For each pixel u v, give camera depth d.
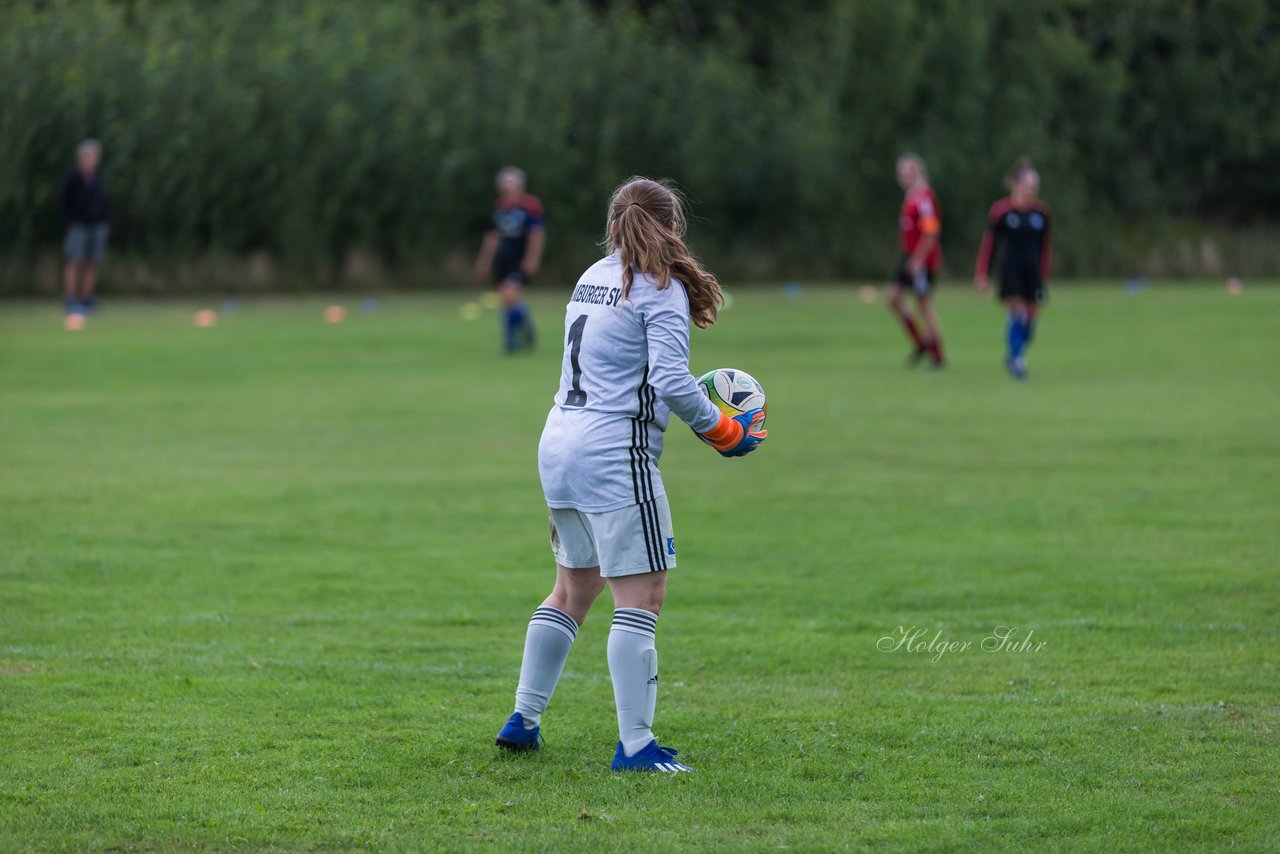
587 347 17.69
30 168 102.81
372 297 110.19
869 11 137.12
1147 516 33.97
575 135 121.44
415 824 15.84
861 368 65.38
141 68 106.75
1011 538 31.89
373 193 115.25
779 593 27.31
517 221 71.50
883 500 36.38
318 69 113.44
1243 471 39.56
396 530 32.91
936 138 137.62
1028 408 52.38
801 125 131.00
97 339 76.44
